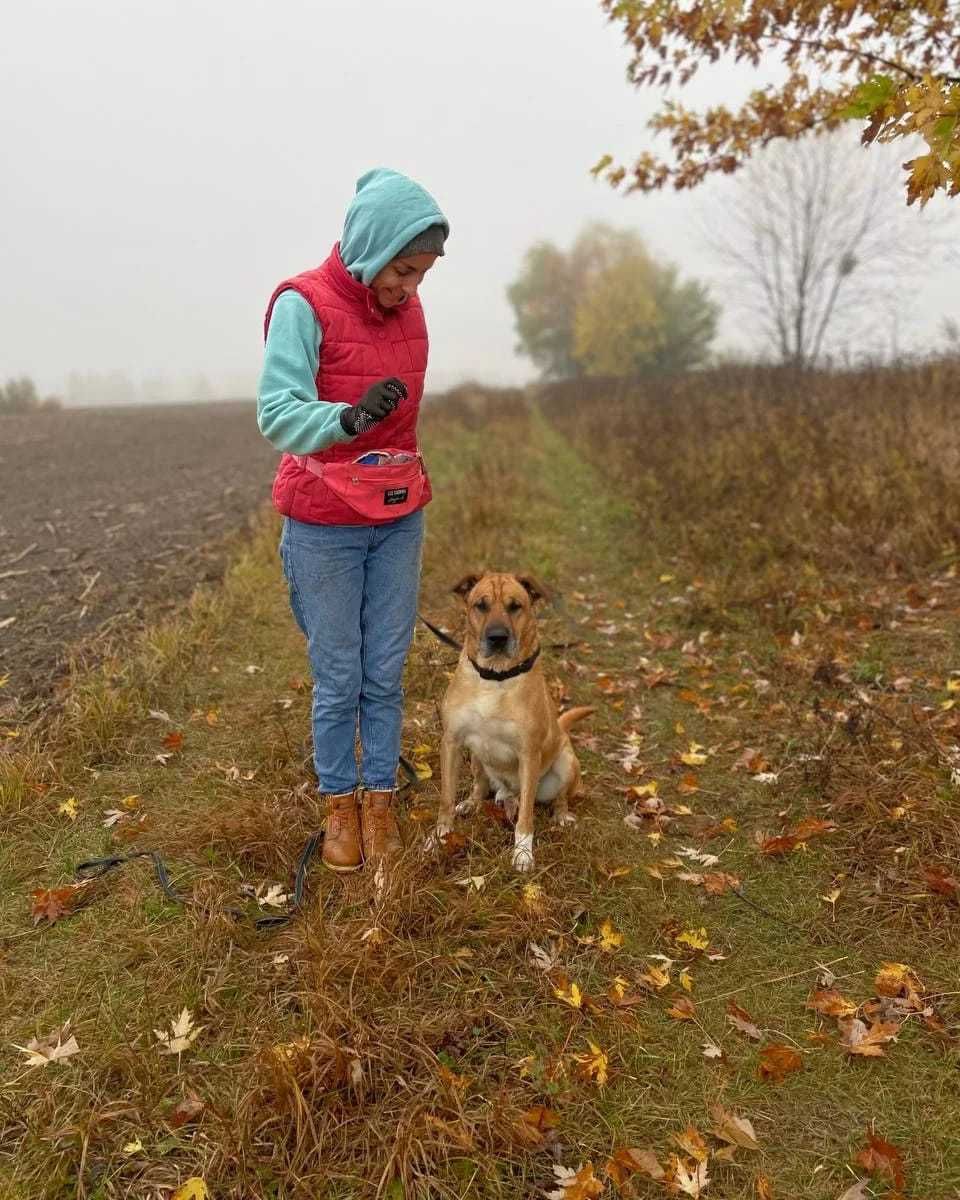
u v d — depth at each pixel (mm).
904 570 5809
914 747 3592
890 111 2344
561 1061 2188
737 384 13492
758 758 3844
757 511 7035
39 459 15281
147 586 6184
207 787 3537
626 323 35062
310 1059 2076
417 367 2697
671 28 4270
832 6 3850
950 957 2607
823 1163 1988
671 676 4852
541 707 3141
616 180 5152
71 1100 2094
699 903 2938
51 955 2586
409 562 2920
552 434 17688
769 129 4746
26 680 4457
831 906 2879
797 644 4984
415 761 3869
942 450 7012
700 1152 1958
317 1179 1887
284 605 5848
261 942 2625
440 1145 1934
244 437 20625
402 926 2631
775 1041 2342
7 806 3271
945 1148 2020
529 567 6727
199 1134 1984
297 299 2451
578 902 2861
